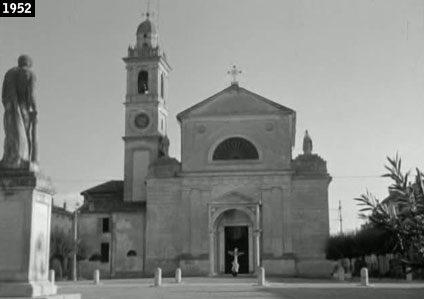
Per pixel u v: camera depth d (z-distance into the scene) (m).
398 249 7.73
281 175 63.91
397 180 7.54
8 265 17.06
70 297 18.17
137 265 66.31
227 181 64.62
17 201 17.36
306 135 65.94
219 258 64.50
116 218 67.69
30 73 18.28
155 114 72.44
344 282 47.03
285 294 31.50
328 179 63.47
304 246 62.66
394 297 28.95
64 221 83.69
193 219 64.25
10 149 17.86
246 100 66.25
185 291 34.53
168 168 65.88
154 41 75.94
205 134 66.06
